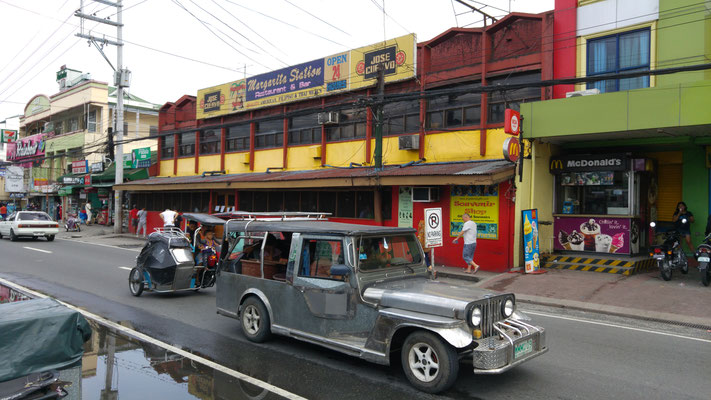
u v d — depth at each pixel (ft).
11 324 12.30
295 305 20.20
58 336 13.03
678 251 37.42
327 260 19.34
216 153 79.61
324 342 18.89
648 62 39.78
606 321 27.76
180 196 85.76
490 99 47.93
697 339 23.73
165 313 28.22
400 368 18.75
